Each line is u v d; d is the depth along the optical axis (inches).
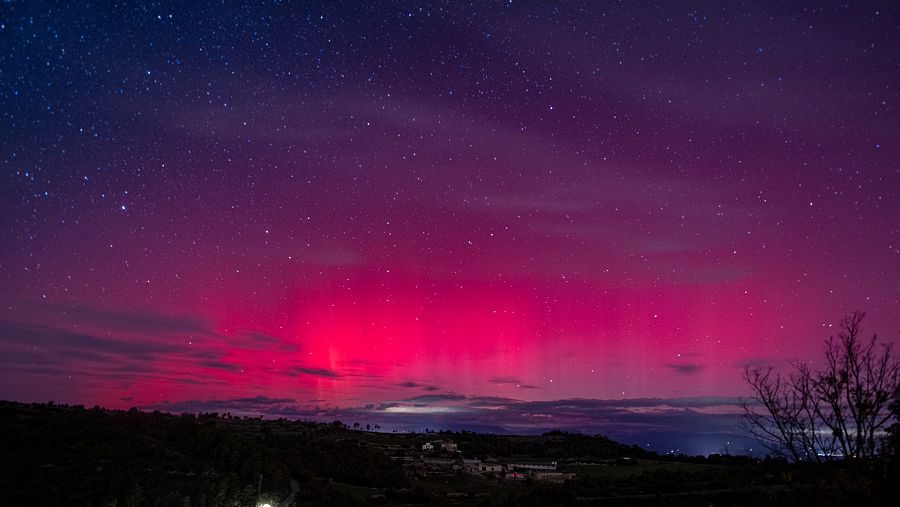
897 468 328.2
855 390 344.5
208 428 2524.6
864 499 327.3
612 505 2153.1
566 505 2182.6
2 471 1673.2
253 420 4067.4
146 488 1705.2
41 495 1526.8
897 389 336.2
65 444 1967.3
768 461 371.9
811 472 353.1
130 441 2110.0
